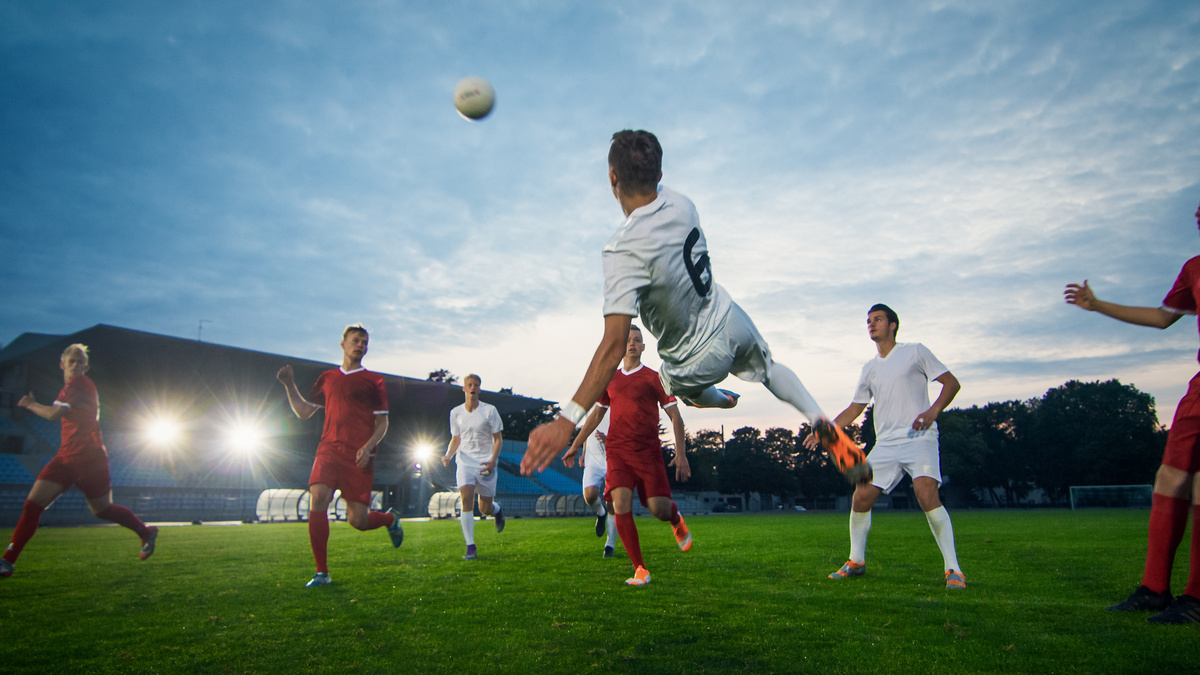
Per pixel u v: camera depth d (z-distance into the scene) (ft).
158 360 100.42
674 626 10.68
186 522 86.12
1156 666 8.33
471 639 9.80
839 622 11.03
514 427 230.48
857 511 17.65
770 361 9.73
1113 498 193.88
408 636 10.03
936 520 16.17
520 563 20.80
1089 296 14.11
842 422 18.65
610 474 17.49
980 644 9.43
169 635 10.22
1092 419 240.53
